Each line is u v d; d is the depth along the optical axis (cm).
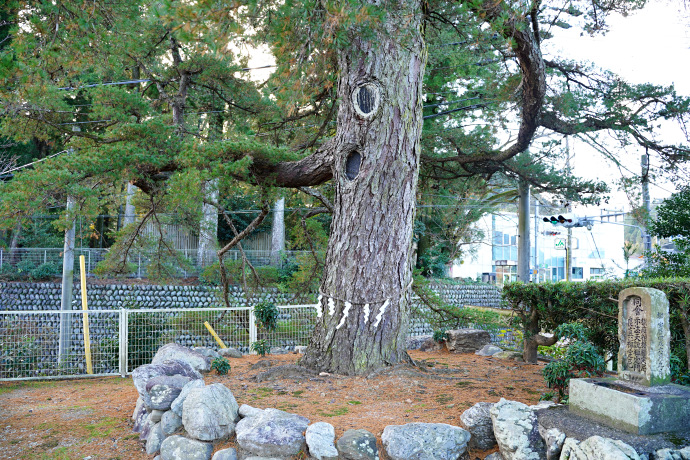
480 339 1098
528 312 934
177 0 550
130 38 864
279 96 734
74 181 968
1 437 575
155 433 532
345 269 749
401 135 758
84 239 2877
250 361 922
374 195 748
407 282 782
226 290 1551
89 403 727
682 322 609
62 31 730
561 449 417
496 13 935
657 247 1266
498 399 605
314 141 1584
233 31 601
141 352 1130
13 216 961
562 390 556
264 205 1138
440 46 1708
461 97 2088
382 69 755
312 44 698
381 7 718
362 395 627
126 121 1530
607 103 1645
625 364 459
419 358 985
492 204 3600
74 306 2056
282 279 2641
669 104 1611
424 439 455
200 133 2248
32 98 757
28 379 983
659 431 397
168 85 2223
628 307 464
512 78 1571
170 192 973
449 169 2205
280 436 470
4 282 2297
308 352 763
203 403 507
